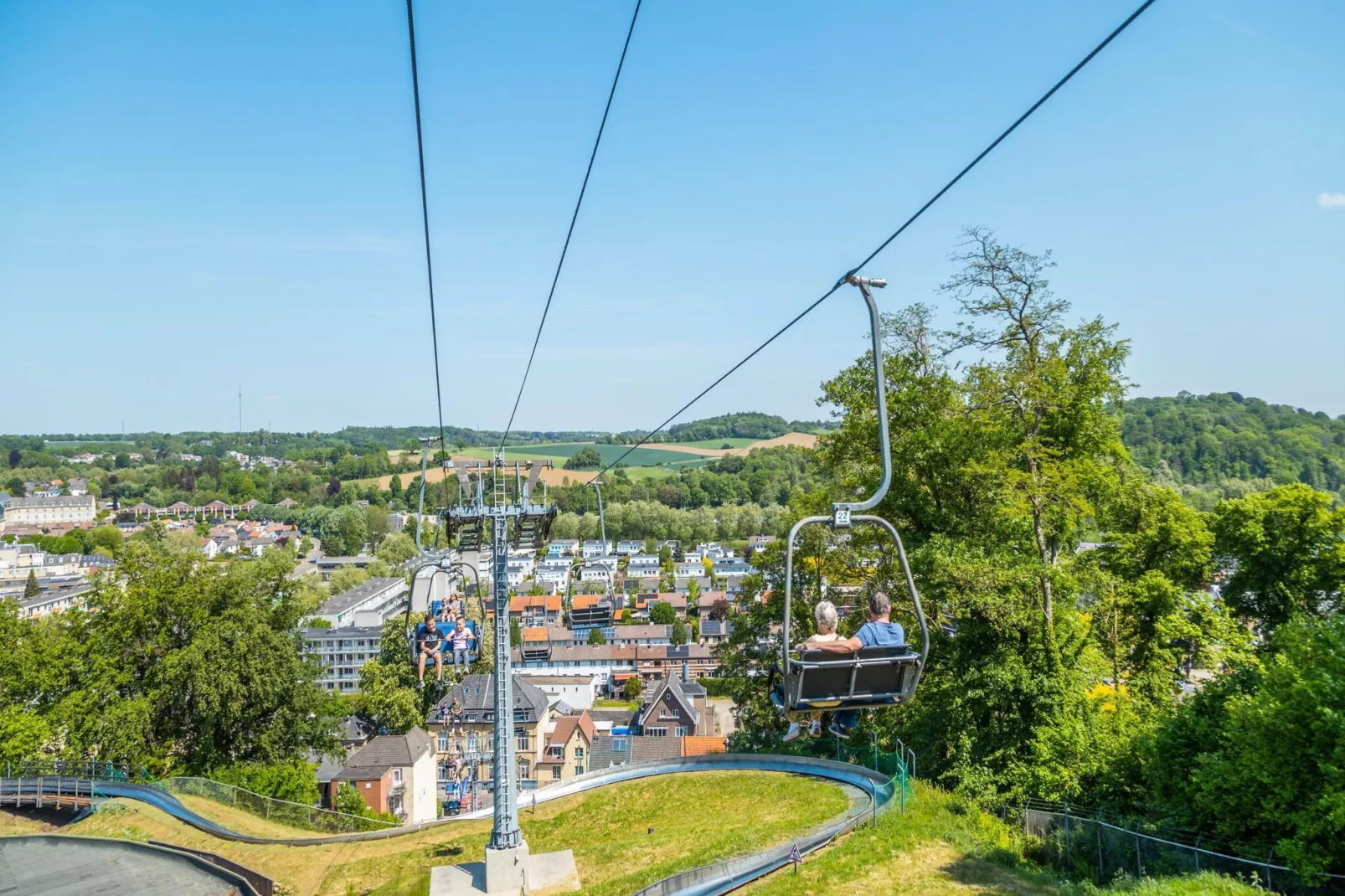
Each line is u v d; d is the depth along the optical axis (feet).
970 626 103.50
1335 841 64.69
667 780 108.47
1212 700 91.56
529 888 77.61
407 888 84.38
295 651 192.85
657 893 62.64
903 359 135.95
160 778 174.29
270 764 185.98
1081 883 62.49
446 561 89.20
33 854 110.93
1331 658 70.28
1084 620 112.78
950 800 81.46
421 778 269.44
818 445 143.74
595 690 498.28
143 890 97.71
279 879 98.73
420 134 36.94
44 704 176.55
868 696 47.19
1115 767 96.32
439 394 77.00
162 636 185.37
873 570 128.16
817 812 82.99
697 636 578.25
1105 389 120.57
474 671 279.28
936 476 125.70
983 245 121.90
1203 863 67.41
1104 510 133.08
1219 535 155.02
